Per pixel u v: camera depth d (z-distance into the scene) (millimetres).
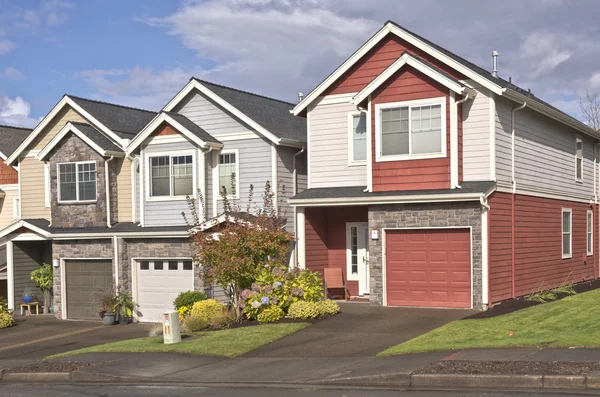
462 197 18875
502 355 12320
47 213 28953
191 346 16203
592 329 14820
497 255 19688
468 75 20031
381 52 22078
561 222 25719
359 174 22250
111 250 25625
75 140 26891
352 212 23547
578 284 26203
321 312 19125
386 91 20516
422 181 19969
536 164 23375
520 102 21094
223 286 19953
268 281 19844
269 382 12469
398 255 20297
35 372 14867
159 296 24969
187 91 25281
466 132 20125
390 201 19984
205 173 24484
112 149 26438
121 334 22188
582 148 28969
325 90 22859
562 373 10586
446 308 19422
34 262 29422
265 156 23969
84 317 26578
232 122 24656
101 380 14000
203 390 12188
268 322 18953
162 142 25156
